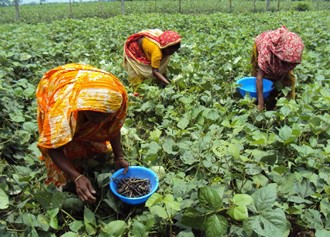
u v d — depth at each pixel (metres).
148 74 5.37
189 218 2.44
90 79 2.54
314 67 6.04
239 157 2.95
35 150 3.47
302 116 3.96
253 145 3.55
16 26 14.74
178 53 7.65
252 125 4.00
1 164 3.34
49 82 2.81
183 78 5.50
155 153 3.40
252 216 2.40
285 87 4.65
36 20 22.70
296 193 2.97
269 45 4.23
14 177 3.16
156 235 2.87
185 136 3.89
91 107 2.48
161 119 4.68
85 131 2.89
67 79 2.67
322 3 31.23
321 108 4.41
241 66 6.18
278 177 3.07
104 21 14.31
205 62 6.55
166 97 4.91
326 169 3.19
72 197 3.05
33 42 8.47
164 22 12.80
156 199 2.50
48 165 3.12
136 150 3.61
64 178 3.13
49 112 2.62
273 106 5.03
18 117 3.98
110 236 2.47
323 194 3.01
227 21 13.48
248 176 3.19
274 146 3.59
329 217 2.66
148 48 5.14
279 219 2.32
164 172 3.33
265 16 16.02
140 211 2.98
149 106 4.71
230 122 4.12
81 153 3.27
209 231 2.31
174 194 2.83
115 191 2.99
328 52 7.37
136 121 4.74
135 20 14.37
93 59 7.16
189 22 13.06
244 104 4.52
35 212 2.94
